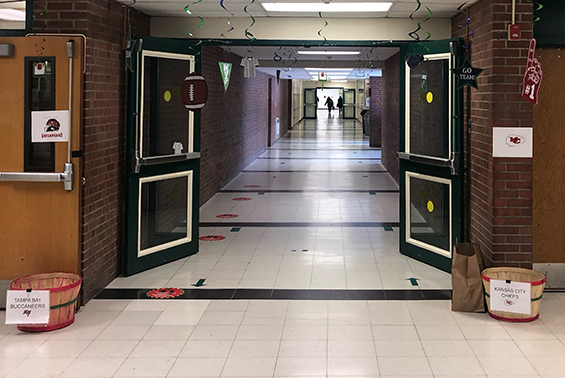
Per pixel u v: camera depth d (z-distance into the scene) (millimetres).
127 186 5043
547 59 4605
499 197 4492
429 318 4113
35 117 4070
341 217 7820
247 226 7289
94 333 3844
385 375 3227
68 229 4227
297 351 3555
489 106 4535
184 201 5883
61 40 4062
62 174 4113
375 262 5633
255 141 15086
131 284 4914
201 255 5906
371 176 11922
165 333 3848
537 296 4020
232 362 3402
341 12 5391
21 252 4258
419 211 5961
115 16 4844
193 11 5395
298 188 10367
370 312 4246
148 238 5512
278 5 5086
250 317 4148
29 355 3494
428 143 5770
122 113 5113
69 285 3922
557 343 3658
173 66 5727
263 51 10406
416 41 5676
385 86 13125
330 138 22828
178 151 5551
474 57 4902
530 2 4398
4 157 4160
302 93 40625
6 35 4316
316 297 4586
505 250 4520
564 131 4645
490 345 3631
